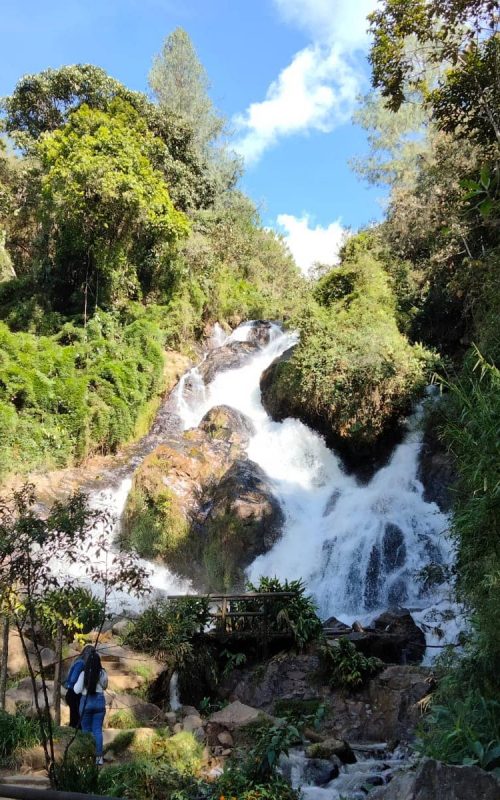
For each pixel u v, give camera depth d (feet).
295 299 95.91
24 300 81.35
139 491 55.06
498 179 15.75
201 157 111.65
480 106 41.11
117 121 84.58
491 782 12.24
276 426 64.13
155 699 28.99
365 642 32.12
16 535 17.75
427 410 52.08
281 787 18.33
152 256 85.10
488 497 15.90
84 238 78.54
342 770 22.24
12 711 22.43
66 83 98.48
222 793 18.07
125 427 66.64
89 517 20.39
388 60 41.34
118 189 75.20
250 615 32.07
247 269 104.88
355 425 55.83
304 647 31.14
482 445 16.05
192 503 54.80
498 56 38.68
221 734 24.39
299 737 24.07
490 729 15.38
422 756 15.78
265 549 50.57
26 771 18.37
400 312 65.00
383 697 27.02
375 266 68.85
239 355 79.46
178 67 123.75
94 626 23.13
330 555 49.42
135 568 20.75
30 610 17.80
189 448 59.21
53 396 62.69
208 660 31.01
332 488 56.90
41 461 59.47
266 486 55.21
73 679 21.01
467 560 19.56
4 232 90.22
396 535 47.67
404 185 91.81
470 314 54.60
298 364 60.70
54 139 82.23
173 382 76.07
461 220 49.24
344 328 61.67
